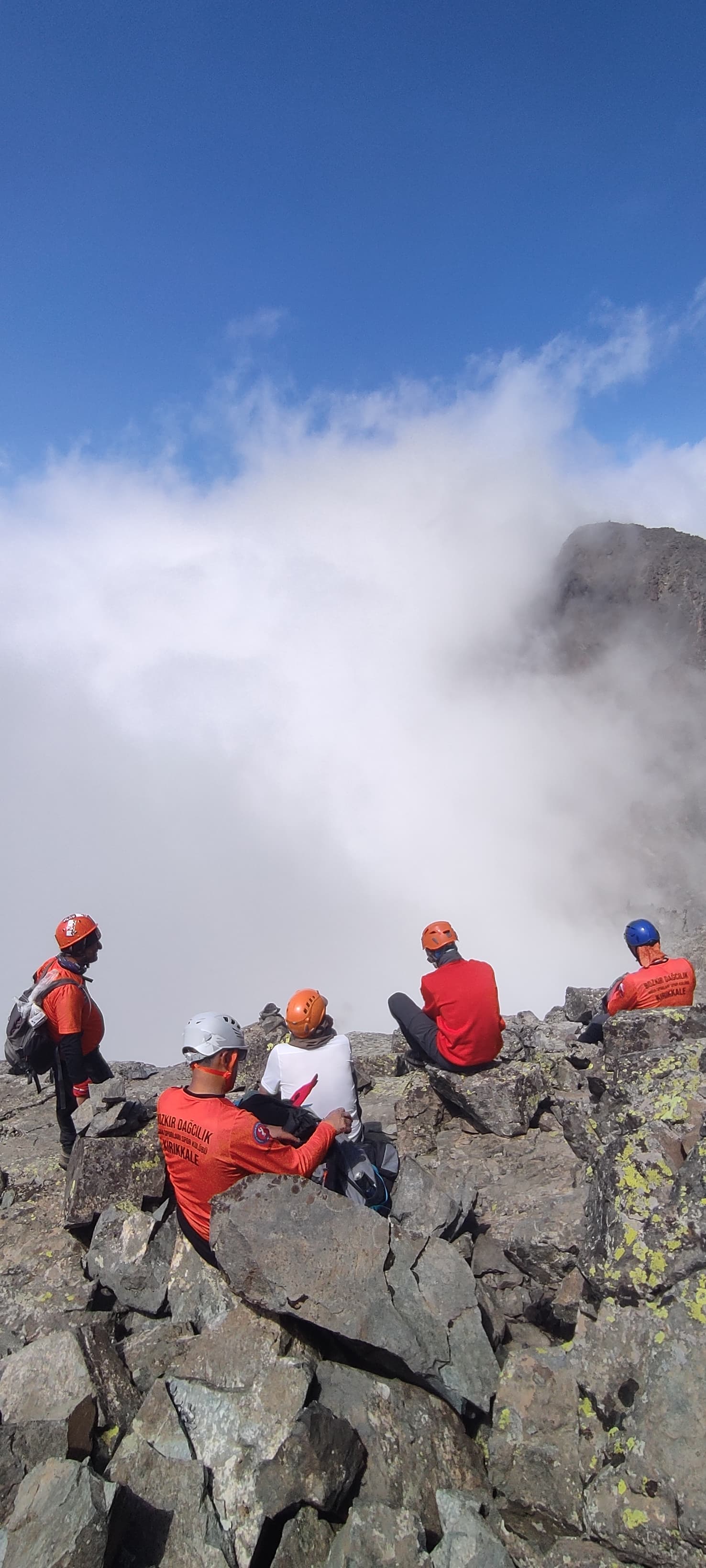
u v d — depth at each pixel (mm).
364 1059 9797
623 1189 4254
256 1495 3520
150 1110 6102
